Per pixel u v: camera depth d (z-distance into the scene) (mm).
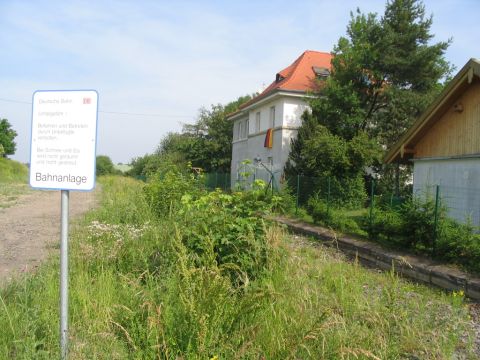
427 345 3988
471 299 6508
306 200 15086
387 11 22062
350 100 21375
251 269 5188
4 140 73938
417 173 14141
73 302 4258
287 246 5660
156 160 44094
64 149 3396
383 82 22344
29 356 3277
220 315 3578
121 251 5965
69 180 3389
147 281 4734
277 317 3871
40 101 3426
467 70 11523
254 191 6270
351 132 21891
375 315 4031
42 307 4117
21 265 6641
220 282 3865
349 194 16594
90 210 13414
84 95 3371
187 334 3441
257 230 5691
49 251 7016
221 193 6398
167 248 5699
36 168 3441
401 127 22562
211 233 5352
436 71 21609
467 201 11383
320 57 29875
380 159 18969
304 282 5035
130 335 3729
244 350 3311
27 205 17141
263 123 28000
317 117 22375
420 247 8641
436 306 5340
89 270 5496
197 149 43062
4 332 3594
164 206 10773
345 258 8641
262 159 27609
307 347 3387
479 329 4961
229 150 43344
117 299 4461
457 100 12414
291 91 24703
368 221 10203
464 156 12070
